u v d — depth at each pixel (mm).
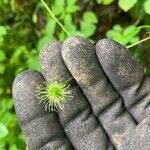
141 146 169
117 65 176
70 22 232
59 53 181
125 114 183
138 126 173
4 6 295
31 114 182
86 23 230
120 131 181
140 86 180
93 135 184
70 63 176
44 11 267
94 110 184
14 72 284
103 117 184
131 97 180
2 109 260
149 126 171
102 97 182
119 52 175
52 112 185
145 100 180
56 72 181
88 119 185
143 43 260
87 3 278
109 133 183
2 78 287
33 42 296
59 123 186
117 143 181
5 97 287
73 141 185
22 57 279
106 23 282
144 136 170
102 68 179
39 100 182
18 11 295
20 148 244
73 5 231
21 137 246
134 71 178
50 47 181
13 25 302
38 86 182
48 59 181
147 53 264
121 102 183
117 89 181
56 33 264
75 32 230
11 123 247
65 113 184
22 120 183
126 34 218
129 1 203
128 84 180
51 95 180
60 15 238
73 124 185
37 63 254
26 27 296
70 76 182
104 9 280
